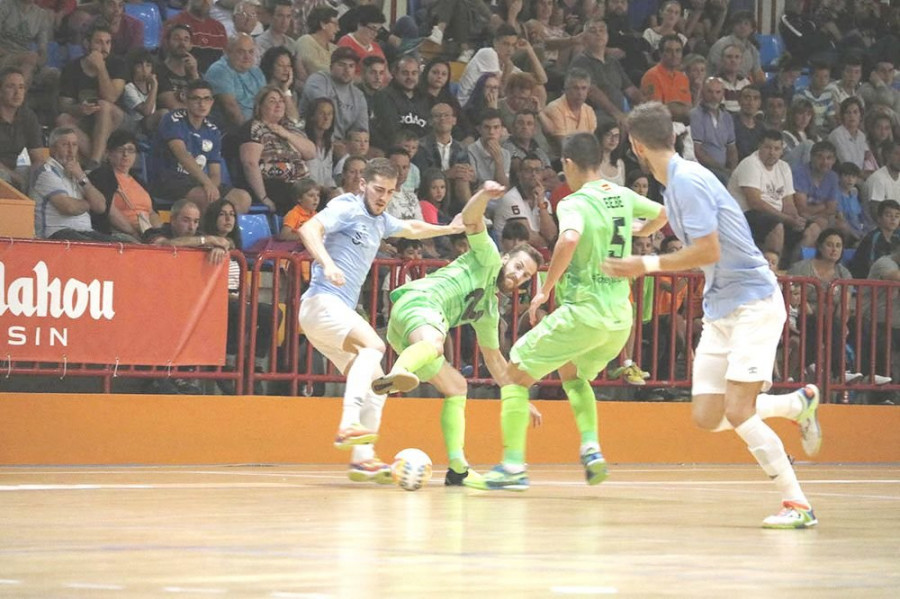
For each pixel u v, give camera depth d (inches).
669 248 1050.7
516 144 1154.7
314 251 630.5
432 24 1306.6
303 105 1104.8
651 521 490.6
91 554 356.2
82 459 811.4
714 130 1279.5
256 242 951.0
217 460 844.6
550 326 633.6
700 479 789.2
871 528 475.8
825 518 521.0
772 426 1018.7
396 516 490.9
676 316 965.2
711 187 473.1
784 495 476.7
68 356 789.9
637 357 949.2
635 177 1171.3
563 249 614.2
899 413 1050.1
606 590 298.7
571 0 1371.8
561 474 818.2
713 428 502.6
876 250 1181.1
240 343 845.2
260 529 432.5
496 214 1075.9
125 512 490.6
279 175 1029.2
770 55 1533.0
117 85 1032.8
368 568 331.6
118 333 802.8
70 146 918.4
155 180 1005.8
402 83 1129.4
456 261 679.7
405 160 1026.1
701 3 1455.5
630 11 1466.5
